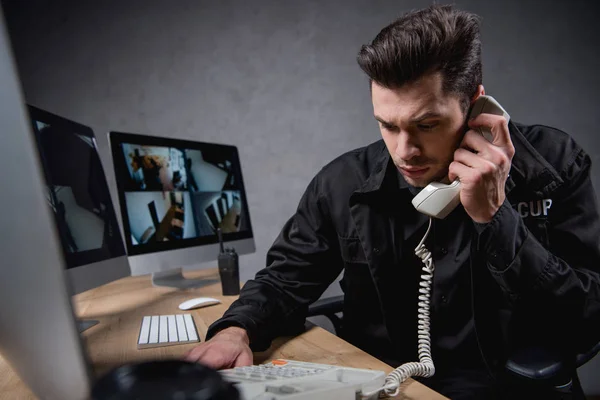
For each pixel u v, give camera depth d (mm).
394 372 747
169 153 1750
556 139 1169
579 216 1089
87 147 1366
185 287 1727
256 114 2568
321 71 2588
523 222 1057
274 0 2572
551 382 883
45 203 404
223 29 2551
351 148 2609
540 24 2566
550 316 1009
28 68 2400
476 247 1062
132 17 2492
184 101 2525
